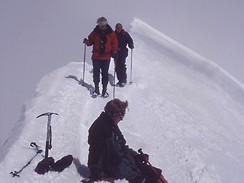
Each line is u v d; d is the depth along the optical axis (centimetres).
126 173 552
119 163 550
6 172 538
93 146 543
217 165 736
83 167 612
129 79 1238
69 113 822
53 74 1112
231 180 682
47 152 568
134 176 553
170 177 646
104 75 994
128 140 771
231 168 741
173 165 690
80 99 945
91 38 986
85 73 1188
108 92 1069
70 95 937
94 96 986
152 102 1054
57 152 627
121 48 1112
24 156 589
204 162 726
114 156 550
